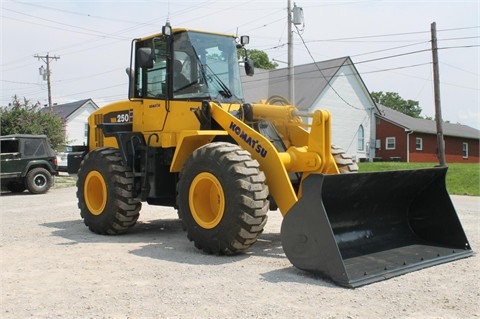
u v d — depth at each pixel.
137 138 8.20
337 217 6.04
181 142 7.00
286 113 7.05
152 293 4.81
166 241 7.66
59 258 6.38
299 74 35.16
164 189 7.91
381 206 6.54
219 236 6.21
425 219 6.75
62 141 27.75
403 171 6.08
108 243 7.49
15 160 17.12
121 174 8.09
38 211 11.83
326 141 6.48
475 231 8.40
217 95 7.61
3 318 4.17
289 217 5.47
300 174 7.02
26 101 27.03
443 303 4.51
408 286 5.01
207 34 7.92
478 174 21.97
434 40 23.36
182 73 7.74
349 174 5.52
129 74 8.57
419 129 38.25
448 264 5.93
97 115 9.60
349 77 35.59
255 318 4.13
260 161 6.47
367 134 37.62
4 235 8.22
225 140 7.09
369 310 4.32
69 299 4.66
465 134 43.78
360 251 5.97
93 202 8.55
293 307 4.39
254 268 5.75
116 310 4.34
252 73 8.48
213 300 4.58
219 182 6.20
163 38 7.93
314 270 5.27
